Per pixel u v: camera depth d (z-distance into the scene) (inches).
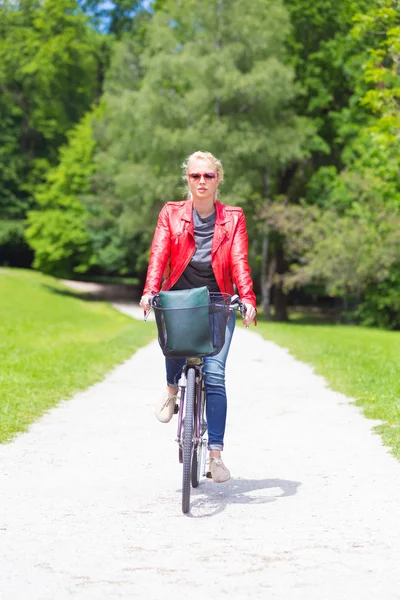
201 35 1737.2
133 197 1860.2
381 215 1601.9
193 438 235.1
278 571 173.5
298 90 1739.7
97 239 2503.7
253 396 465.4
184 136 1679.4
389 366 609.6
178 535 201.5
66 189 2477.9
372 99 943.7
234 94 1683.1
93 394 469.1
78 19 2620.6
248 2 1718.8
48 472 274.5
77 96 2765.7
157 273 240.1
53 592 161.0
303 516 220.5
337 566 176.9
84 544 193.3
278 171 1936.5
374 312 1722.4
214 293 243.1
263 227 1752.0
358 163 1675.7
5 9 2625.5
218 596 158.7
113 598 157.8
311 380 540.7
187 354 228.7
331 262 1590.8
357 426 367.9
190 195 251.4
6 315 1588.3
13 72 2669.8
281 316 1950.1
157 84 1787.6
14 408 393.7
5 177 2694.4
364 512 224.7
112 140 2281.0
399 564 178.2
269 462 294.8
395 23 926.4
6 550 188.2
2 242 2728.8
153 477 269.9
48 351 737.0
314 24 1862.7
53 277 2687.0
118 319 1724.9
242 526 210.1
